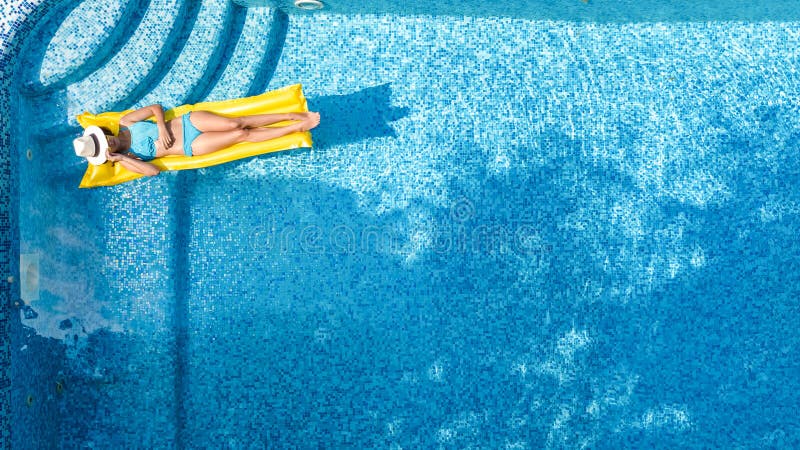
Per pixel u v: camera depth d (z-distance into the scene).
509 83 4.71
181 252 4.47
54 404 4.26
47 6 3.74
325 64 4.62
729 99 4.79
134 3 3.98
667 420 4.62
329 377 4.51
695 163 4.74
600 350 4.64
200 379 4.45
